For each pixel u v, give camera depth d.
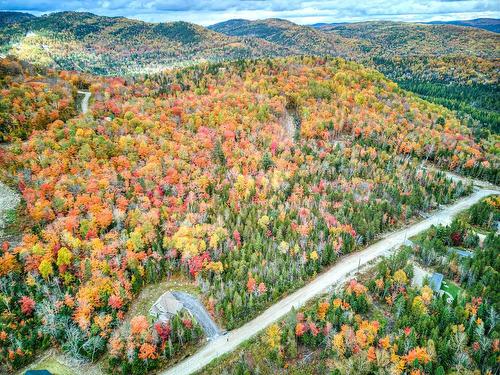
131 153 172.88
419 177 190.62
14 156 163.25
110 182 154.50
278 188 165.88
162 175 164.88
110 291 115.56
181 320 109.88
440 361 94.19
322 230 143.00
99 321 106.75
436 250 138.00
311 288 126.00
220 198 158.50
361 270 133.00
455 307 107.25
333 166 188.75
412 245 145.12
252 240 135.75
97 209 139.75
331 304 112.19
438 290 119.25
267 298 121.00
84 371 100.94
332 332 102.19
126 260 126.38
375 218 152.50
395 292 116.12
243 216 147.75
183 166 169.38
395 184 179.12
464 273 123.56
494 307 106.75
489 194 189.00
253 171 175.12
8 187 151.38
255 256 128.50
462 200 183.38
